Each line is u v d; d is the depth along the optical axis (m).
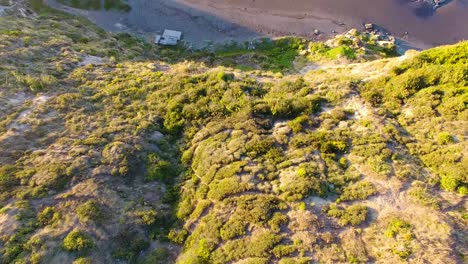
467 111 28.53
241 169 27.06
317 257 22.62
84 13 49.12
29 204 25.14
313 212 24.36
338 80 34.19
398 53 44.66
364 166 26.53
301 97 32.34
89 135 29.92
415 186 25.17
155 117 32.25
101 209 25.69
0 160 27.06
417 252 22.09
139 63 40.50
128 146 29.33
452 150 26.80
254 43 46.62
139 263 24.69
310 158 27.44
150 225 26.19
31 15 47.22
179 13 48.81
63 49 39.31
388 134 28.53
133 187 27.69
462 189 24.95
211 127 30.84
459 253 22.22
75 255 23.62
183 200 27.36
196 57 45.28
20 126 29.59
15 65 35.06
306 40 46.38
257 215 24.47
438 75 30.97
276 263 22.66
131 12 49.19
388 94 31.69
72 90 33.97
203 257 23.78
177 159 30.09
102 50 41.69
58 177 26.48
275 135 29.55
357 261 22.23
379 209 24.28
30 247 23.36
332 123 29.89
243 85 34.03
